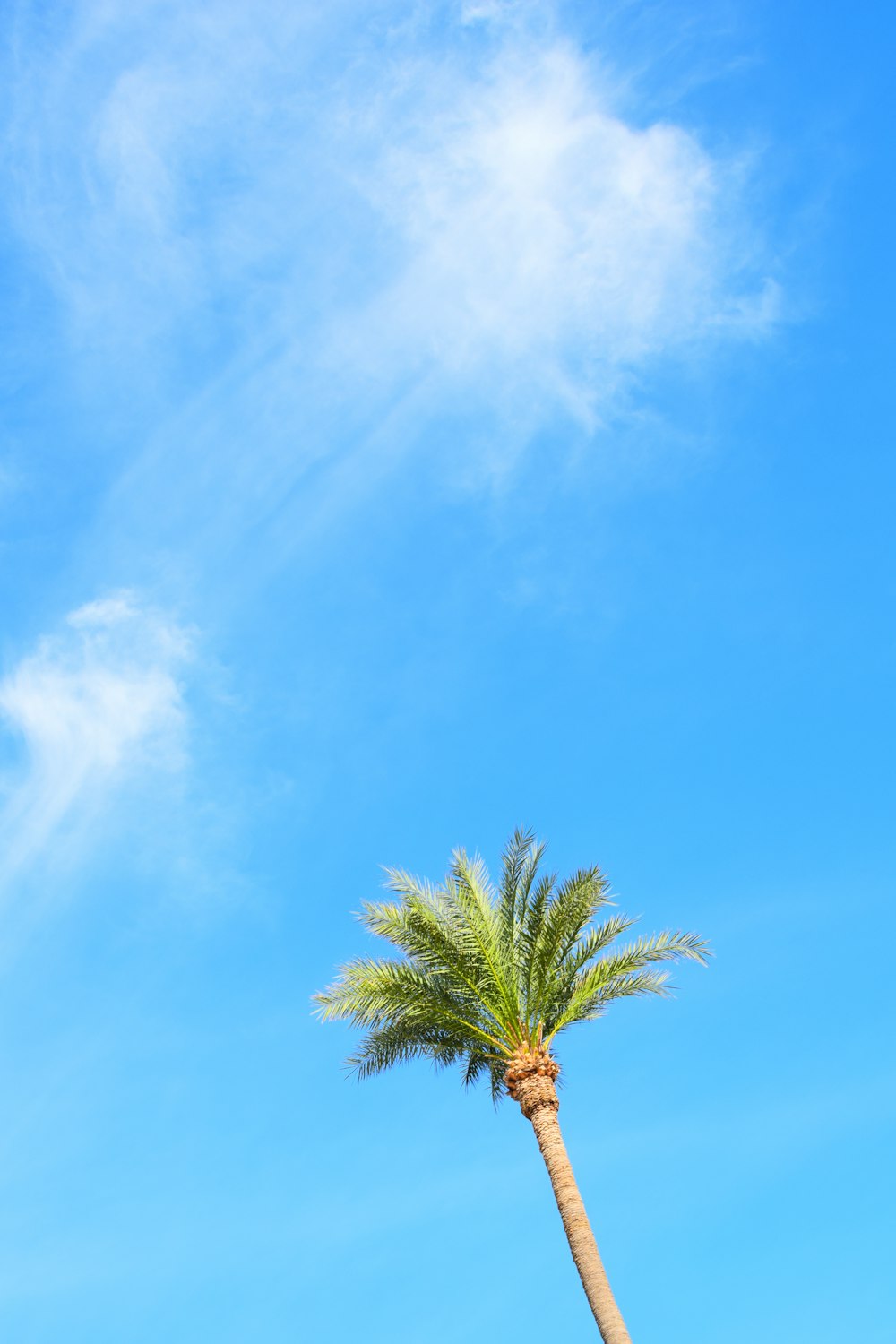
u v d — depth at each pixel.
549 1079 24.39
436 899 25.61
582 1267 22.00
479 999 25.03
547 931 24.72
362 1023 24.83
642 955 24.88
